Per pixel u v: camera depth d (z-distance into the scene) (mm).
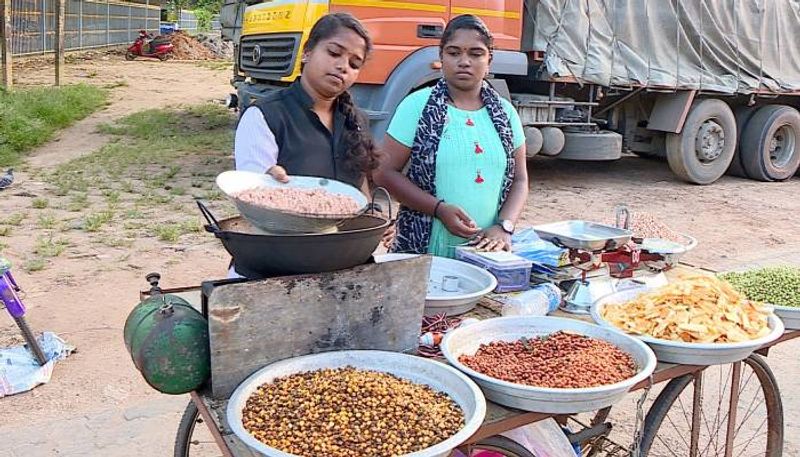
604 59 8281
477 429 1654
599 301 2432
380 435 1612
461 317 2369
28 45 21156
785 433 3529
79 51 25203
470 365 1949
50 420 3402
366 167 2430
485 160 2961
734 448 3395
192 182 8352
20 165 9031
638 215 3303
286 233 1785
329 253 1786
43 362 3832
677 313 2234
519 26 7645
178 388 1779
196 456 3191
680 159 9445
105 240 6117
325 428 1625
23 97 12625
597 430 2520
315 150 2330
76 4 24750
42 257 5625
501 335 2174
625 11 8344
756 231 7574
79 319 4531
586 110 8648
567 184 9445
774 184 10273
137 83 18312
